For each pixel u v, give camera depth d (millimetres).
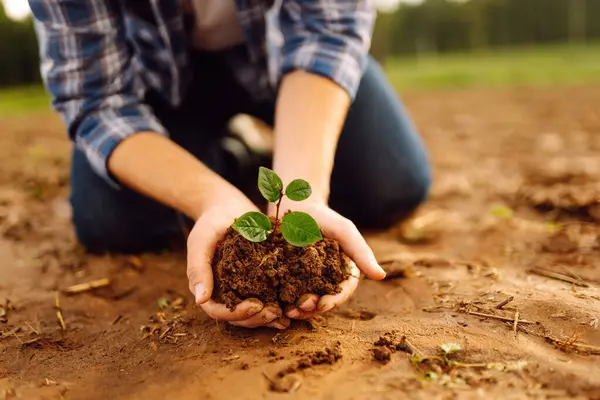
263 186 673
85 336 788
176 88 1067
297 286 680
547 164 1609
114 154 850
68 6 868
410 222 1186
